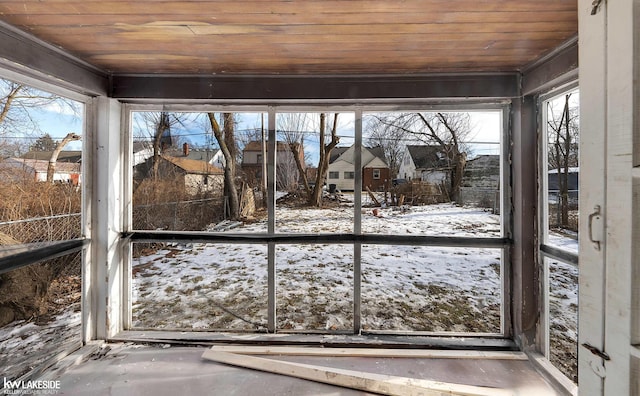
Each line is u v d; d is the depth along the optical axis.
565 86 1.76
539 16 1.36
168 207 3.14
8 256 1.62
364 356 1.98
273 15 1.36
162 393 1.64
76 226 2.04
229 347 2.05
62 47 1.69
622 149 0.74
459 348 2.04
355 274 2.18
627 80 0.72
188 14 1.35
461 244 2.12
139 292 2.70
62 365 1.82
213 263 3.00
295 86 2.08
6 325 1.75
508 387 1.68
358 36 1.56
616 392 0.76
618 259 0.75
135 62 1.90
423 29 1.48
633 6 0.71
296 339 2.11
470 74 2.03
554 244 1.95
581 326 0.87
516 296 2.06
